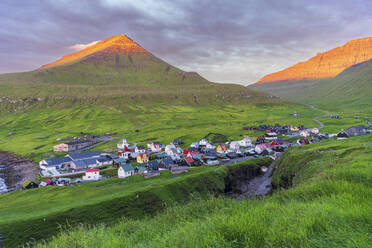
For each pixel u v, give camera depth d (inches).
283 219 260.8
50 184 3767.2
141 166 4195.4
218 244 223.3
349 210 267.7
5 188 3759.8
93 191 2883.9
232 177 3366.1
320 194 399.9
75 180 4013.3
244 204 384.8
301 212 284.2
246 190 3107.8
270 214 294.0
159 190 2623.0
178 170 3777.1
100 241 313.3
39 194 2896.2
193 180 2960.1
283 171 2760.8
